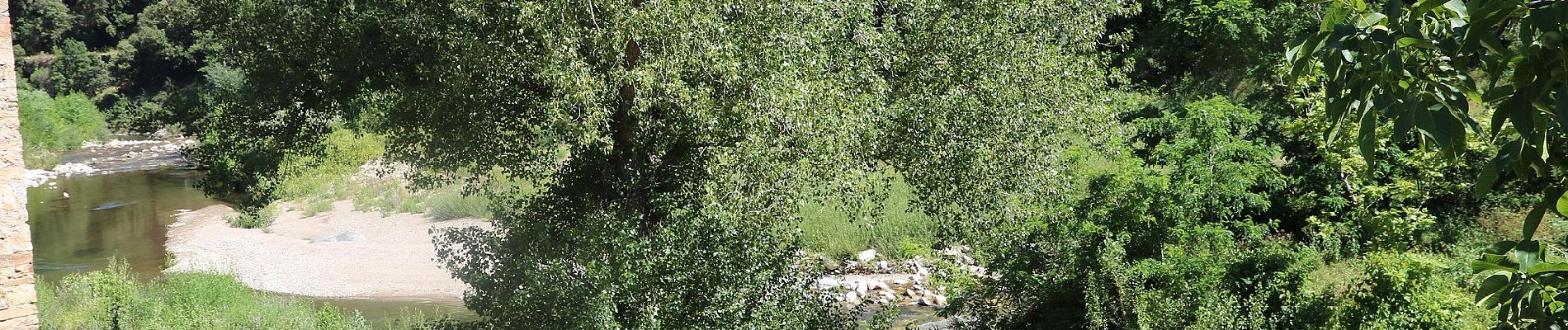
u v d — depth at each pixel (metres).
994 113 12.08
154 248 23.78
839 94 10.30
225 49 12.80
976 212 12.50
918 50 12.11
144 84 68.94
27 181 36.28
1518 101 3.31
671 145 11.02
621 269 10.61
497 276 11.48
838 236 18.98
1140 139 16.03
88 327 14.59
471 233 11.92
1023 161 12.38
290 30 12.03
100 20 72.81
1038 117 12.35
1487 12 3.40
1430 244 13.41
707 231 10.84
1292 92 13.69
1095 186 12.55
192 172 37.94
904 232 18.94
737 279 10.95
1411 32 3.51
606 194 11.86
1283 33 22.36
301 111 13.12
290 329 14.68
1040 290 12.32
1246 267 11.83
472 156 11.39
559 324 10.52
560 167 12.18
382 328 16.09
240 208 14.03
